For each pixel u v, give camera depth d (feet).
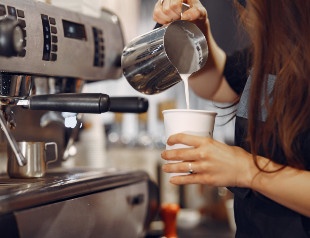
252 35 3.18
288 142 3.03
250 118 3.12
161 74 3.64
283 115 3.06
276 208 3.36
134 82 3.81
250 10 3.12
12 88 3.58
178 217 7.37
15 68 3.48
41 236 2.95
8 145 3.82
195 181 3.06
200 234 6.59
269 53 3.07
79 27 4.13
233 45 4.17
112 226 3.85
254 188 3.05
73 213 3.30
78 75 4.16
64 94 3.36
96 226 3.59
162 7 3.70
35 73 3.68
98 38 4.34
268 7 3.05
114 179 3.96
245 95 3.55
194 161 3.05
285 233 3.34
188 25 3.64
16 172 3.77
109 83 11.18
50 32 3.76
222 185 3.05
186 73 3.63
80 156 6.97
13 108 4.45
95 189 3.61
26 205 2.84
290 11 3.04
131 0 9.92
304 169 3.13
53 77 4.19
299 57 3.03
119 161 9.78
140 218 4.39
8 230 2.65
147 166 9.76
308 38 3.03
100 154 7.09
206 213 7.54
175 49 3.60
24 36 3.50
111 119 10.91
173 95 11.14
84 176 3.84
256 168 3.00
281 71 3.06
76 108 3.30
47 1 4.64
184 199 8.76
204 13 3.80
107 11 4.71
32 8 3.63
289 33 3.05
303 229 3.29
